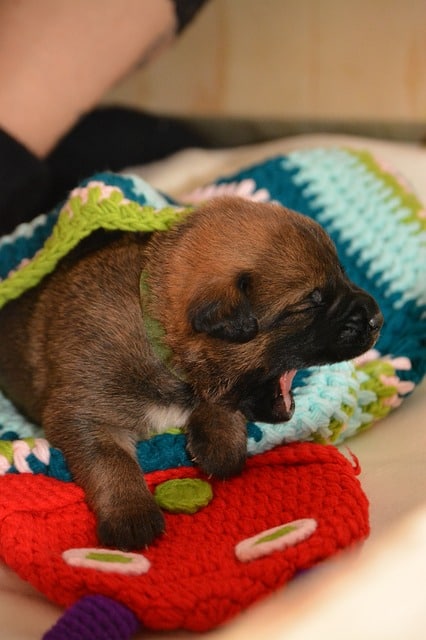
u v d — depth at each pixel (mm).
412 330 604
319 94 954
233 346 491
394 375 564
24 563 442
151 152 894
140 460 514
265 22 935
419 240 637
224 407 512
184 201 663
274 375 501
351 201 654
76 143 850
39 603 436
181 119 1012
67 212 566
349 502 452
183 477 508
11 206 669
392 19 890
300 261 491
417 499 468
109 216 545
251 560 428
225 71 974
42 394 558
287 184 661
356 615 391
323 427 526
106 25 728
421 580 404
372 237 639
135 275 530
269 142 929
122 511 474
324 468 484
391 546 426
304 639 384
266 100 975
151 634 411
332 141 816
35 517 471
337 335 494
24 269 563
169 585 418
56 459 509
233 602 406
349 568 416
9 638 406
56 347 538
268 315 487
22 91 694
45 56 706
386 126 944
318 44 928
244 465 508
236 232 503
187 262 505
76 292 542
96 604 408
